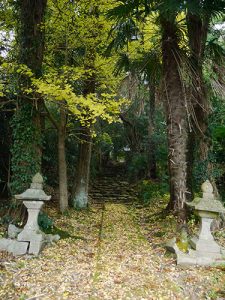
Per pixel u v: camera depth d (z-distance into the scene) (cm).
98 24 683
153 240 556
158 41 630
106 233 607
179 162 561
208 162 630
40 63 589
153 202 909
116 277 389
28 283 365
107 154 1744
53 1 670
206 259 434
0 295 335
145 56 615
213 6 452
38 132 578
